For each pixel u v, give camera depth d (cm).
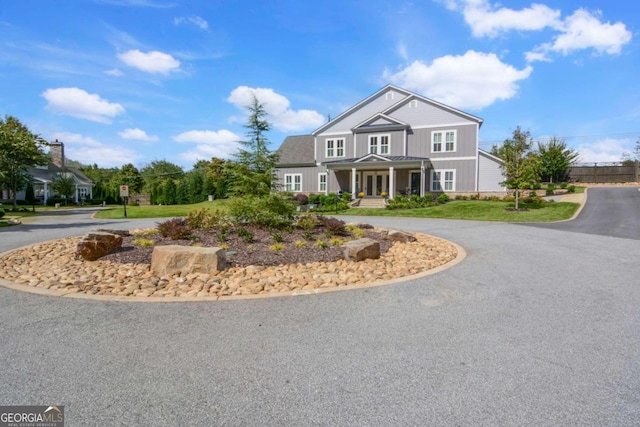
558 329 338
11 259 652
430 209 1962
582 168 3206
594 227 1182
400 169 2584
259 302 411
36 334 324
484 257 674
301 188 2897
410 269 570
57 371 259
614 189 2550
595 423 202
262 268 558
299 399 226
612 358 280
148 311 382
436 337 319
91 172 5697
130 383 244
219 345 302
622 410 214
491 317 369
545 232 1062
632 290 466
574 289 470
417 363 272
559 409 215
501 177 2339
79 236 984
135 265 575
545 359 279
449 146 2445
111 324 347
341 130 2759
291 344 304
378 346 301
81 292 450
